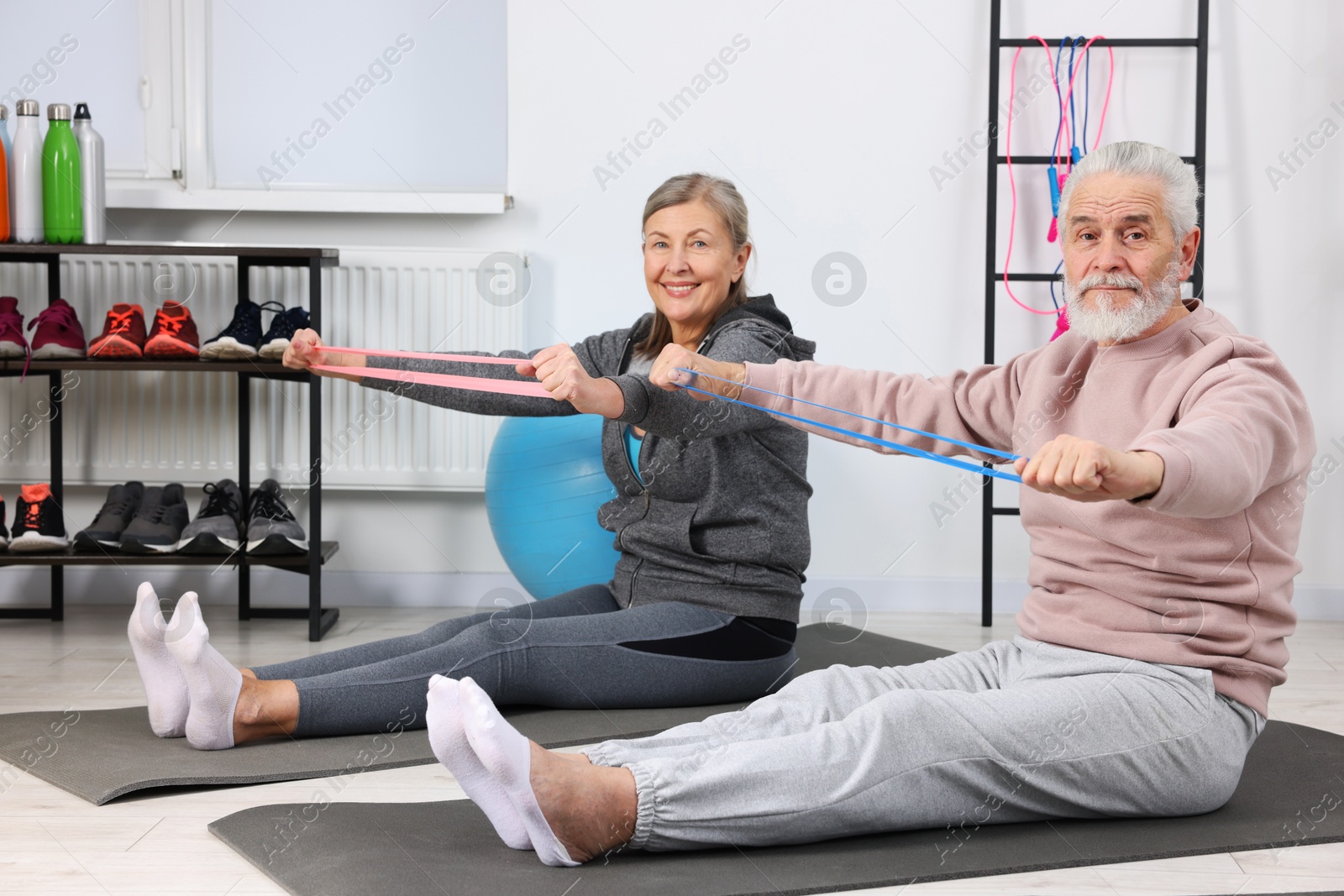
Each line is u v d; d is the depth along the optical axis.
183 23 3.09
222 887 1.20
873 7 3.06
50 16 3.09
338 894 1.14
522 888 1.15
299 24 3.13
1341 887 1.23
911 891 1.20
